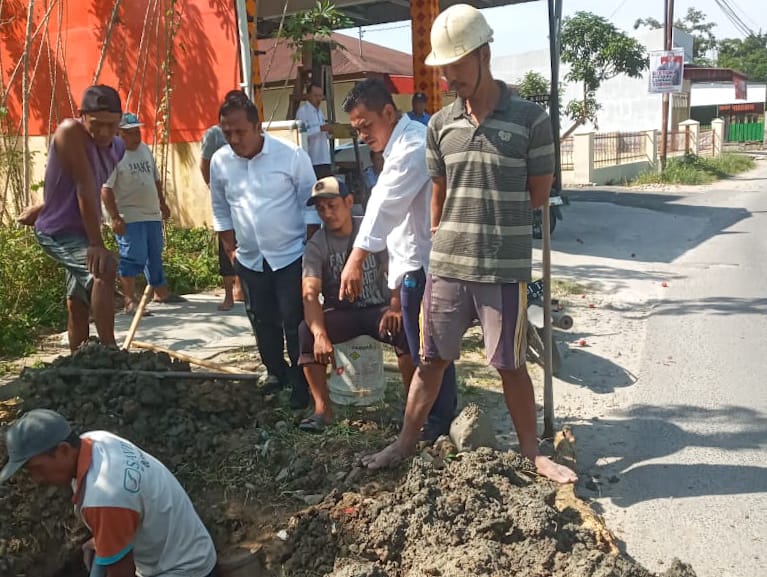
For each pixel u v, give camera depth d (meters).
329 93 11.60
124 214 7.24
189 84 10.01
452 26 3.48
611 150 24.45
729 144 43.50
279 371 5.12
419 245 4.16
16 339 6.62
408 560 3.35
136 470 2.84
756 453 4.53
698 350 6.48
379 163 7.88
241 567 3.45
